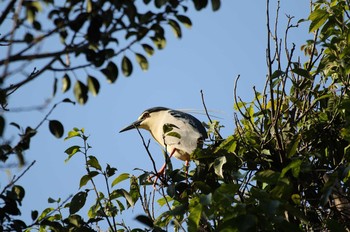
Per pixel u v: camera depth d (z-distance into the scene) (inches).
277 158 425.1
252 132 444.1
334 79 458.3
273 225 305.0
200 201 280.8
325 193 315.0
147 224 320.5
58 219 394.0
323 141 444.5
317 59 468.8
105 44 247.6
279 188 311.4
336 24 442.6
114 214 395.9
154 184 413.4
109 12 244.7
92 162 407.2
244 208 278.7
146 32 255.6
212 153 415.5
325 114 451.5
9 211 289.7
